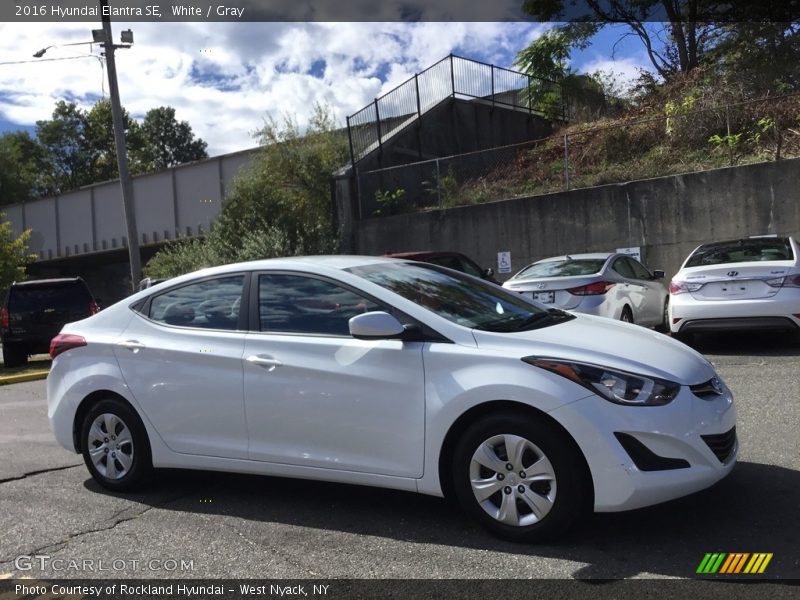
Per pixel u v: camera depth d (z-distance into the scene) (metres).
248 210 19.45
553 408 3.66
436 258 11.33
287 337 4.48
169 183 31.58
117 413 5.04
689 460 3.67
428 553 3.81
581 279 9.57
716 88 18.81
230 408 4.59
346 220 18.70
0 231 16.02
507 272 16.39
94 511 4.77
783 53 19.06
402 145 20.23
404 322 4.20
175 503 4.86
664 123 17.48
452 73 21.81
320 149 19.89
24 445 6.91
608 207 15.12
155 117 85.56
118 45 17.73
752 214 13.68
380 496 4.77
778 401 6.52
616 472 3.57
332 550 3.93
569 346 3.88
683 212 14.34
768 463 4.91
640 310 10.71
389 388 4.09
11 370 14.12
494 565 3.61
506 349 3.92
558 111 24.39
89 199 35.66
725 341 10.26
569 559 3.62
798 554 3.55
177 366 4.79
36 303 14.62
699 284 8.89
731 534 3.82
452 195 17.77
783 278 8.46
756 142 15.39
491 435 3.84
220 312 4.83
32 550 4.14
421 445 4.00
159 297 5.14
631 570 3.47
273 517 4.49
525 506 3.80
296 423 4.36
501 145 23.23
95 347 5.16
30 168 69.50
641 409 3.63
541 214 15.91
